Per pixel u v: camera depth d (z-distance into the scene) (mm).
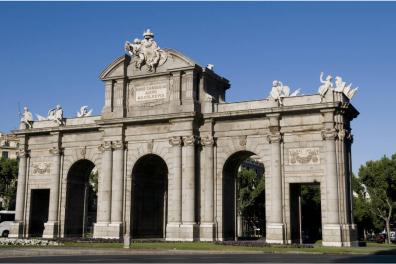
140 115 59750
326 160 50781
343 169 50594
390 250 42469
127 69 61719
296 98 53812
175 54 58500
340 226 49188
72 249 40938
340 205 49969
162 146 58375
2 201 116000
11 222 74375
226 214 57031
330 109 50938
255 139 55125
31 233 67125
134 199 60312
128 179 59688
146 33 60969
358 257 34875
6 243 49219
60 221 64500
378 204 87562
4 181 104750
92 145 64000
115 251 40062
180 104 57406
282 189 52625
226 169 57688
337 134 51062
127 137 60531
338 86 52906
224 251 40719
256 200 99875
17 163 104875
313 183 52500
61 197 64938
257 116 55062
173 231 55344
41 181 66938
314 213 98312
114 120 60344
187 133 56281
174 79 58344
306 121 52688
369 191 88938
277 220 51875
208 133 57062
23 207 67062
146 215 62750
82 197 68438
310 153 52062
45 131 66562
